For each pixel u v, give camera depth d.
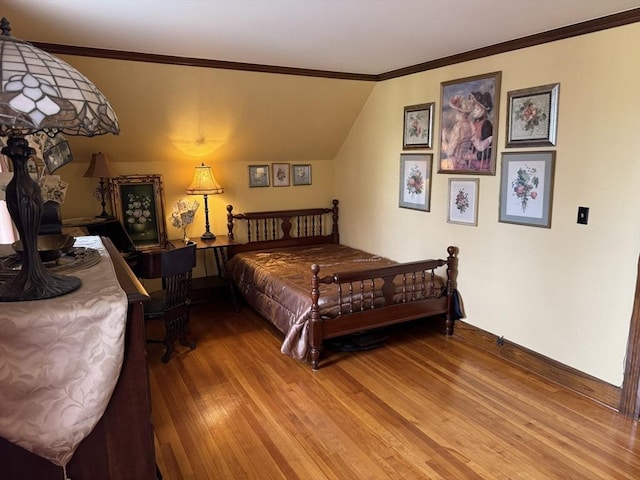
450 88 3.55
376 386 2.97
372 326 3.38
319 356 3.36
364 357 3.40
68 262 1.69
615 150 2.55
